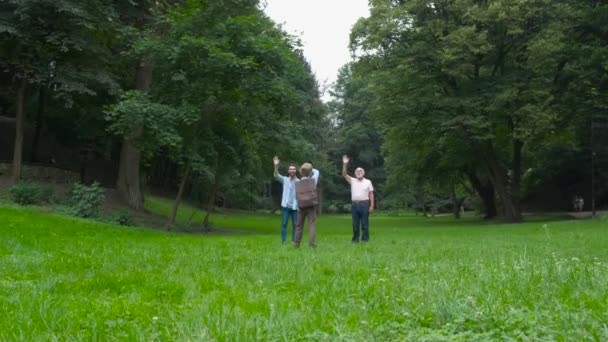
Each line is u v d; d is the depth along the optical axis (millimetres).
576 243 14867
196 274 7195
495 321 3801
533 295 5020
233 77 23500
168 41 23422
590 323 3617
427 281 5938
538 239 17312
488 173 40438
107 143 35812
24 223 17234
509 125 38000
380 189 78812
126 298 5469
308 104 36625
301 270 7402
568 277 5789
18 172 26328
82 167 33719
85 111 31203
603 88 35406
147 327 4039
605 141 35594
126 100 22891
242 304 4945
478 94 36469
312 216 13039
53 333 3875
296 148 29469
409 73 37750
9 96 33562
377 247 13070
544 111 33781
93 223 20047
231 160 27453
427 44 37625
